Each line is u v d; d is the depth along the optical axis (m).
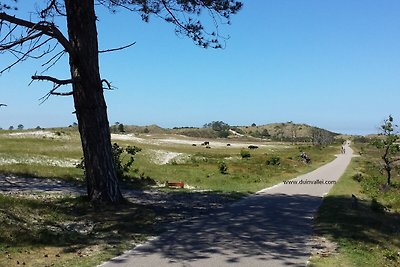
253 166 41.84
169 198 17.69
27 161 28.55
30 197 14.85
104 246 8.73
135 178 24.08
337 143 157.62
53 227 10.17
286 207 15.73
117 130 132.75
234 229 11.02
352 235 10.66
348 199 19.48
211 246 9.00
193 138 122.12
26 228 9.48
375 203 17.80
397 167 45.06
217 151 70.94
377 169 47.72
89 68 13.12
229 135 176.38
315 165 52.66
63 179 21.42
